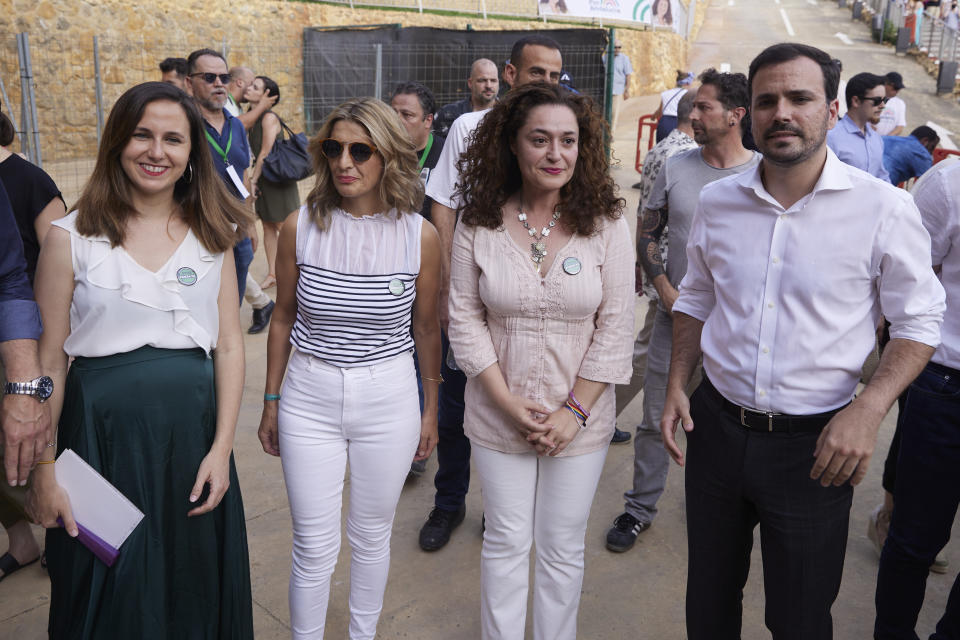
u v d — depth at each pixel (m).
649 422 3.32
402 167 2.38
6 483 2.96
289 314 2.52
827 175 1.97
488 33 11.24
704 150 3.19
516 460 2.42
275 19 12.91
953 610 2.57
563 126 2.19
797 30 29.91
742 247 2.10
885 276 1.98
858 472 1.91
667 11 21.64
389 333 2.43
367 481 2.50
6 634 2.81
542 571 2.51
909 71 21.75
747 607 3.05
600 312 2.39
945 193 2.42
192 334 2.13
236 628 2.30
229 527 2.25
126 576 2.09
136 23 11.17
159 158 2.00
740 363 2.10
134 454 2.09
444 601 3.07
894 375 1.93
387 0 15.52
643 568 3.30
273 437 2.61
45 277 2.04
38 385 1.97
